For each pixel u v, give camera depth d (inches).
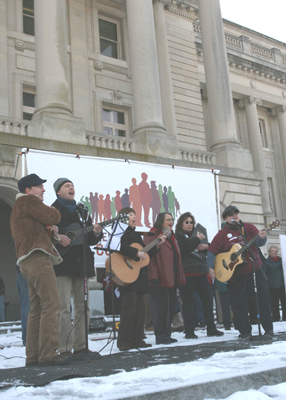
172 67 827.4
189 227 282.8
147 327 329.4
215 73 741.9
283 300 425.1
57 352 165.8
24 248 162.6
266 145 1125.7
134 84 652.7
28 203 166.6
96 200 403.5
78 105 706.8
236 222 245.1
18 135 500.4
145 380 113.3
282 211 1096.8
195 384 102.6
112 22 804.0
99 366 146.8
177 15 864.9
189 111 829.2
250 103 1061.8
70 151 528.1
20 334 365.4
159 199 437.4
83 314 188.1
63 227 188.1
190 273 265.9
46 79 557.6
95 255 388.8
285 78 1130.7
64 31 582.2
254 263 239.5
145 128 629.6
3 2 663.1
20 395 103.3
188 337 257.8
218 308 382.3
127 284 218.8
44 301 161.0
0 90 634.8
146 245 241.6
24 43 674.2
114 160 422.3
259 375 115.6
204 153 687.7
